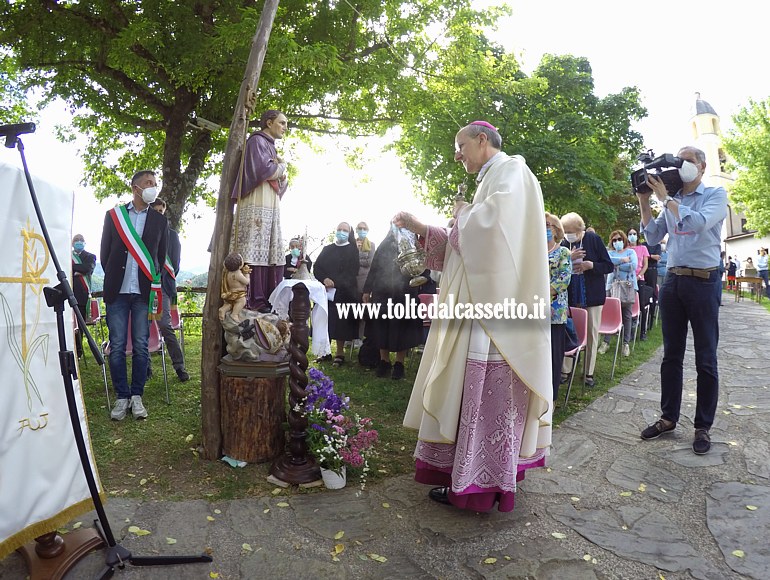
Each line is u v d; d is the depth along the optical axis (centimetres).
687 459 365
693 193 386
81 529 246
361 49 891
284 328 346
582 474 342
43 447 211
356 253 638
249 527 269
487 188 293
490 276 271
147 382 539
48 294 202
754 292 2033
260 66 359
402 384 554
